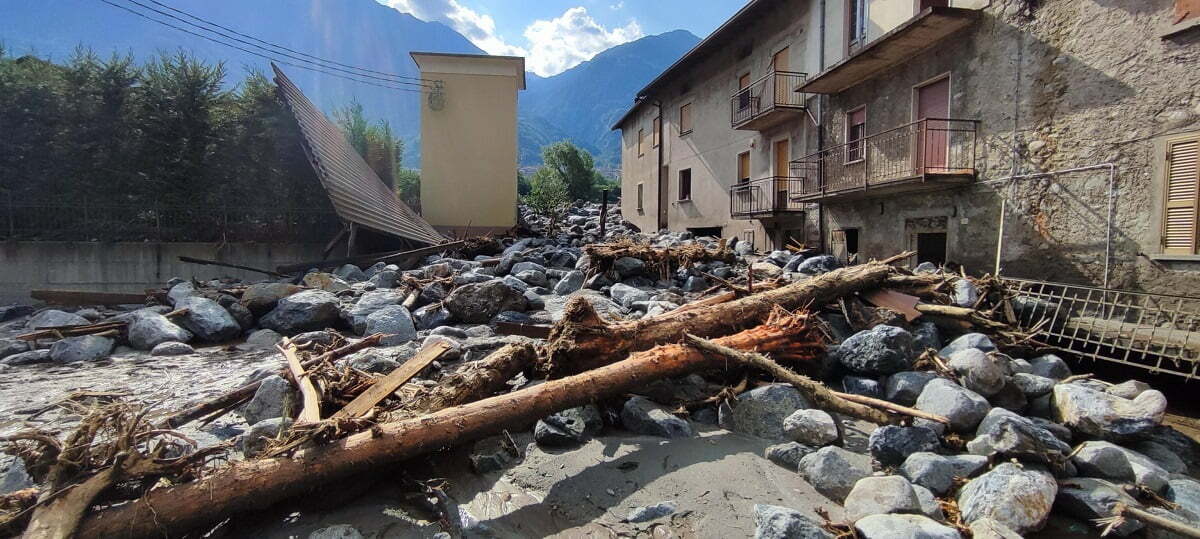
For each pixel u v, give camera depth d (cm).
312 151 1227
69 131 1184
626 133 3272
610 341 495
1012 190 962
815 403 439
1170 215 736
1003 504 298
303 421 328
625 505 321
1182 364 595
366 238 1471
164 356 655
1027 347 648
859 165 1339
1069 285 812
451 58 2055
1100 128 820
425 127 2058
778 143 1747
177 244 1232
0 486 305
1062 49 873
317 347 620
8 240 1118
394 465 340
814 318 604
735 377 501
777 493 334
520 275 1111
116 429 288
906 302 696
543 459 376
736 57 1930
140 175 1235
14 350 649
